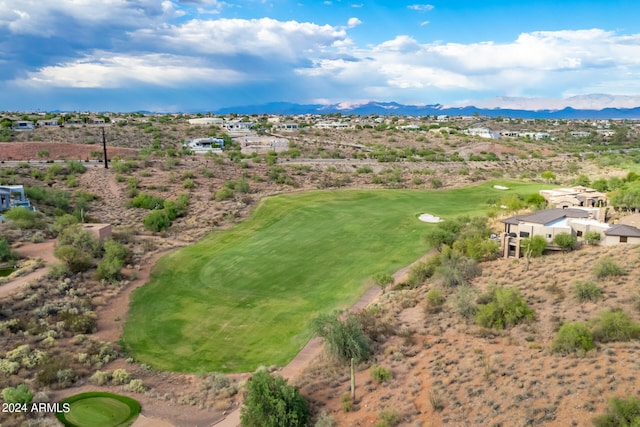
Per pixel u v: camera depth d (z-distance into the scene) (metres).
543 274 44.72
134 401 31.17
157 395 32.16
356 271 55.47
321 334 36.00
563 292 39.62
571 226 54.25
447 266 47.97
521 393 26.53
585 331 30.50
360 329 36.50
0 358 34.31
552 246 51.97
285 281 53.47
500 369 29.50
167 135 165.75
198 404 31.33
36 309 41.91
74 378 33.44
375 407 28.31
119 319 43.91
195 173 100.38
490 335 34.81
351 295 48.94
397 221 73.75
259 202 85.44
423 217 75.81
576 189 83.06
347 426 26.92
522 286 42.66
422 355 33.62
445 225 64.19
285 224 73.69
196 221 75.19
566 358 29.28
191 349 39.62
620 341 30.20
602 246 51.28
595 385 25.78
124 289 50.19
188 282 53.31
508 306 36.56
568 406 24.75
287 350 39.09
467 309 38.84
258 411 27.19
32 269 49.75
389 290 48.81
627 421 22.42
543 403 25.39
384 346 35.75
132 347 39.50
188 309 46.78
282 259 59.66
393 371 32.00
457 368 30.73
